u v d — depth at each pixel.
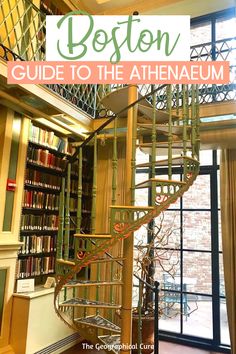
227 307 3.75
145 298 4.09
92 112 4.51
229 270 3.81
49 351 3.65
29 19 3.57
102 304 2.88
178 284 4.47
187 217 4.56
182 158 2.68
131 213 2.52
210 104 3.71
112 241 2.48
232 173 4.00
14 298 3.48
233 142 3.75
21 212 3.67
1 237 3.35
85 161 4.98
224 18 4.74
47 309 3.66
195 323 4.30
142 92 4.10
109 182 4.75
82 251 2.52
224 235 3.91
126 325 2.71
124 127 4.12
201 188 4.55
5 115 3.52
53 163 4.27
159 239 4.51
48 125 4.20
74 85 4.17
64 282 2.59
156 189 2.55
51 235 4.26
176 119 3.22
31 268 3.80
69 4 4.77
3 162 3.44
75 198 4.70
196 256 4.43
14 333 3.40
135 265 4.23
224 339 4.08
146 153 4.37
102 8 5.10
